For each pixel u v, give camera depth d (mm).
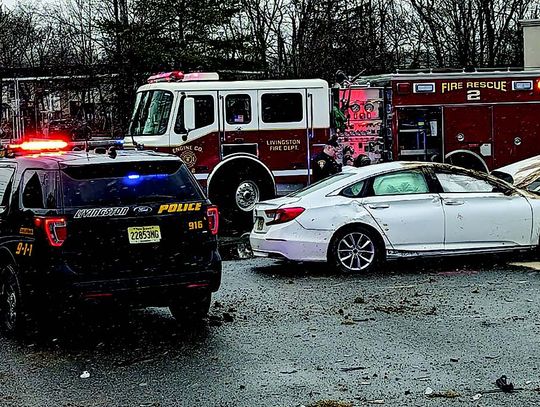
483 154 19719
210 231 8492
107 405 6344
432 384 6609
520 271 11727
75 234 7988
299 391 6531
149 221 8195
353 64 33750
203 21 31047
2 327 8922
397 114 19453
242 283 11484
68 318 9461
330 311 9469
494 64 34625
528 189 14375
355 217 11891
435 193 12156
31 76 32469
